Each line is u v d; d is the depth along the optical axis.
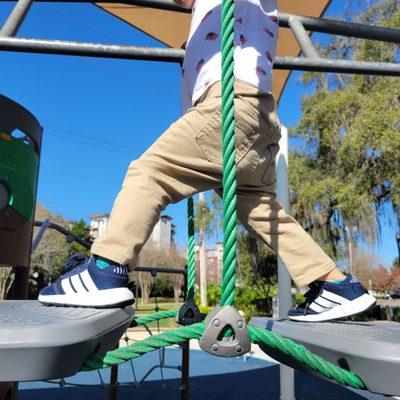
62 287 0.91
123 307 0.91
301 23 1.40
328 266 1.12
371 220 7.16
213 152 0.98
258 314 9.59
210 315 0.71
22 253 1.50
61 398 2.86
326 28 1.42
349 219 7.42
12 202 1.41
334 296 1.09
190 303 1.35
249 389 3.22
